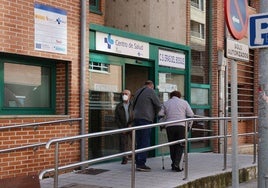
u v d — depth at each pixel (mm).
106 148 10492
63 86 9289
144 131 8930
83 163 6160
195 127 13258
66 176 8531
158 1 12422
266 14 6055
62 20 9039
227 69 14352
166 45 12062
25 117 8289
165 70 12117
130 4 12391
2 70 8359
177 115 9000
